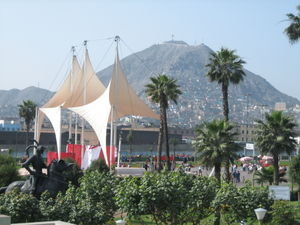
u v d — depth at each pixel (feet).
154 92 257.55
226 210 92.48
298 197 160.66
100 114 227.81
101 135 222.69
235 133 151.64
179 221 87.56
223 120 153.07
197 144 151.02
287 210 94.58
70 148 249.96
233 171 215.92
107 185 93.50
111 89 251.19
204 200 88.12
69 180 107.24
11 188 107.45
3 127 566.77
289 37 168.45
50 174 106.11
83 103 286.25
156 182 82.28
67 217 83.66
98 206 86.69
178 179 85.56
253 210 91.20
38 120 283.79
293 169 162.61
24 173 177.06
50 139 467.52
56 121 252.83
